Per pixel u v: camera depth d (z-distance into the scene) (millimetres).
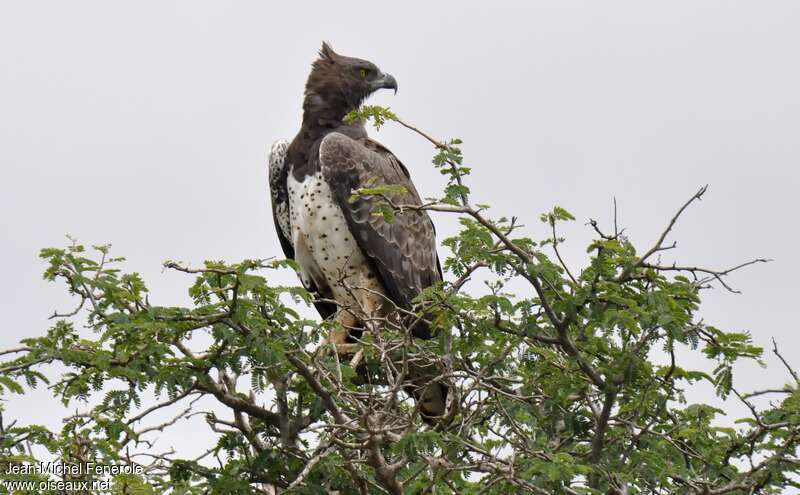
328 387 12031
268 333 11352
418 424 11820
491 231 12102
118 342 11344
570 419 12344
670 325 11500
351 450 11711
